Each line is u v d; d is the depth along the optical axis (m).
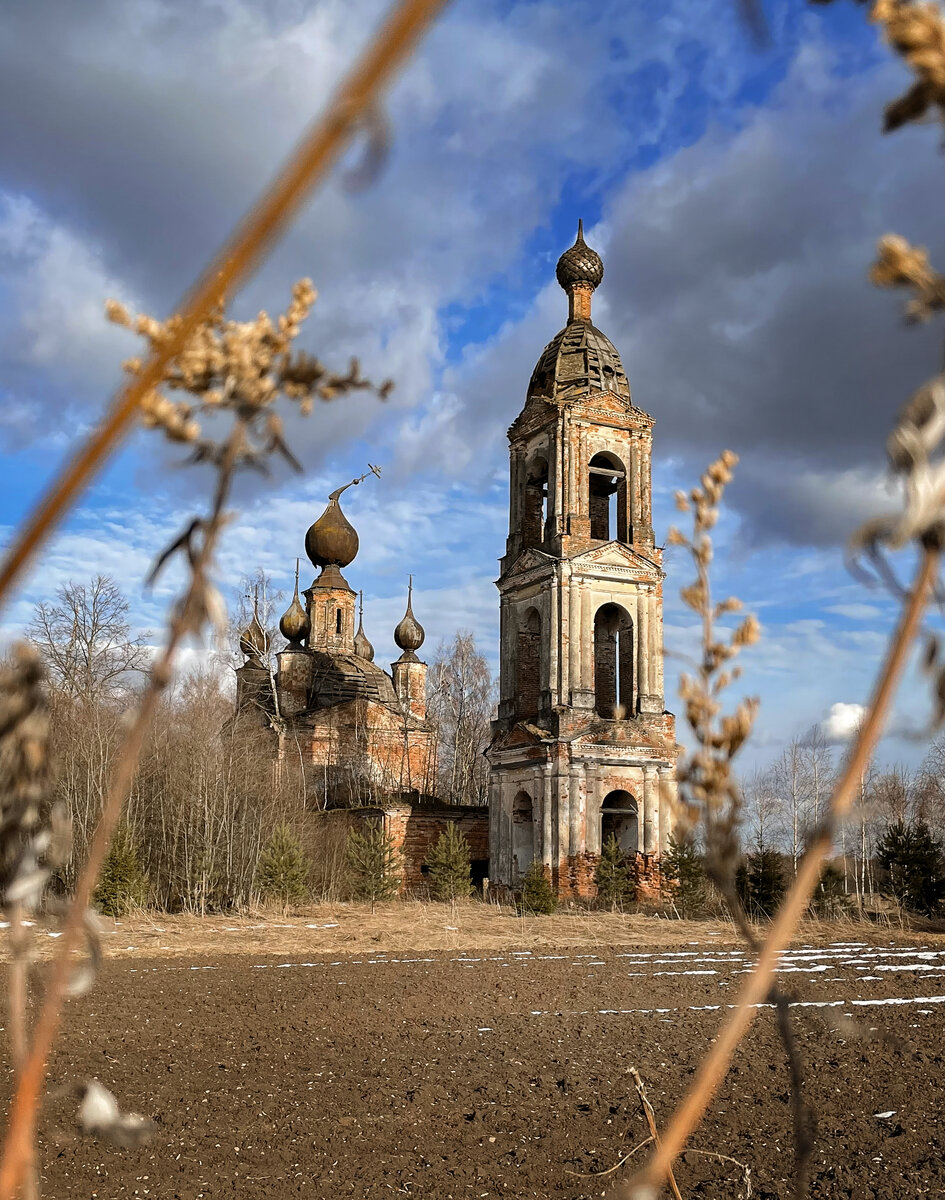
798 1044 14.64
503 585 46.19
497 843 44.59
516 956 25.75
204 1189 8.77
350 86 0.90
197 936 29.16
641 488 45.28
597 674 46.00
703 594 1.69
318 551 66.31
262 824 40.03
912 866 38.03
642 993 19.59
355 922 33.59
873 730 1.17
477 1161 9.55
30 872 1.38
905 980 21.55
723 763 1.58
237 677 60.66
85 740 38.84
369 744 58.47
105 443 1.12
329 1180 9.03
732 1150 9.85
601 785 41.91
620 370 47.03
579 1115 11.02
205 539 1.33
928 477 1.07
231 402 1.32
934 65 1.02
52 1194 8.58
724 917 36.56
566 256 49.12
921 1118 10.84
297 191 0.94
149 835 40.09
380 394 1.39
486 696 77.19
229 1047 14.25
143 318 1.29
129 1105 11.16
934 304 1.09
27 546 1.12
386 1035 15.20
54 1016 1.35
